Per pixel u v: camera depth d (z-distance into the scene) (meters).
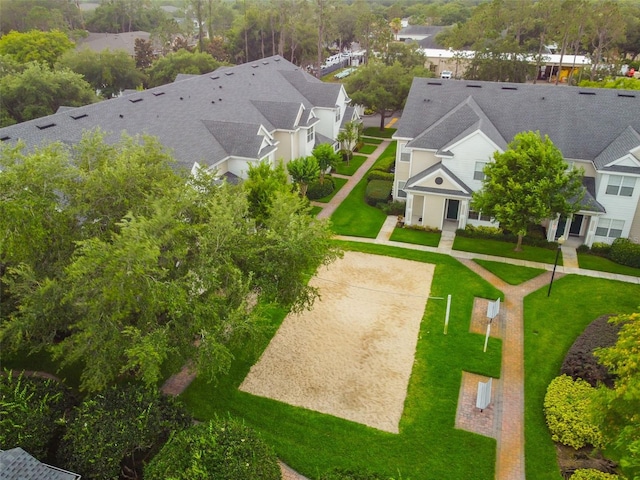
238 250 20.61
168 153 23.81
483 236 37.28
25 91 51.78
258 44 100.88
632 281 31.66
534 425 20.80
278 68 58.66
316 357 24.67
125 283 16.97
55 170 19.36
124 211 20.36
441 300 29.44
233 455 16.20
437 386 22.86
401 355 24.84
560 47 101.56
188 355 19.47
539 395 22.38
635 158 33.03
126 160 20.94
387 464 18.97
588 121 38.16
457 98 42.53
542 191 30.53
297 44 100.56
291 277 21.95
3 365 23.69
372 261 34.06
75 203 19.95
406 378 23.33
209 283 18.75
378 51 83.94
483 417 21.20
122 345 18.23
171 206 18.62
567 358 23.80
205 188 23.02
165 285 17.58
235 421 18.25
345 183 48.69
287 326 27.00
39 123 30.17
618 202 34.34
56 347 18.14
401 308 28.70
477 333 26.53
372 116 76.62
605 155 35.22
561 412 20.61
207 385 22.81
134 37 107.31
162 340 17.52
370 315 28.03
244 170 37.28
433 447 19.73
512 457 19.33
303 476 18.53
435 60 100.38
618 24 80.31
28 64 54.69
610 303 29.11
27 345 20.78
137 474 18.00
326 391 22.55
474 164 36.78
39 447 17.48
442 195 36.94
